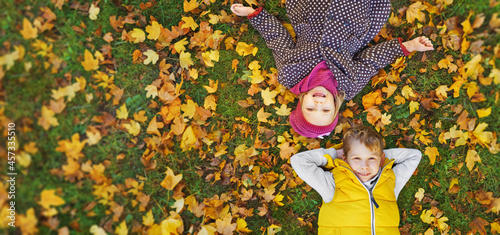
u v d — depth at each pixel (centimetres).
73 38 214
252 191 236
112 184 213
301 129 210
